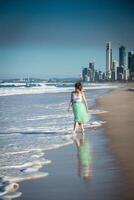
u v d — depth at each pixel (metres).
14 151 9.27
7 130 13.51
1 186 6.05
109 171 6.91
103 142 10.27
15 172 7.02
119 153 8.57
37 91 69.88
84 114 12.10
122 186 5.93
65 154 8.73
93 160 7.92
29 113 21.12
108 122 15.04
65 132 12.64
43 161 7.97
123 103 27.30
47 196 5.56
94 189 5.82
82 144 10.07
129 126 13.60
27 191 5.82
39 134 12.38
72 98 12.21
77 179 6.43
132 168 7.09
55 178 6.53
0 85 114.44
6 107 26.75
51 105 28.67
